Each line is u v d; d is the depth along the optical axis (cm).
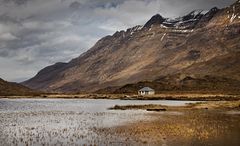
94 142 3256
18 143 3266
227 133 3766
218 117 5844
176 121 5166
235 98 14650
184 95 19825
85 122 5219
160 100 16025
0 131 4144
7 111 8462
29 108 10031
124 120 5447
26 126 4712
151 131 3966
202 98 15850
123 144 3130
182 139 3375
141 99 18225
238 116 6047
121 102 14275
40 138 3556
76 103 13875
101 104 12506
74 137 3597
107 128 4331
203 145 3045
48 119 5862
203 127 4325
